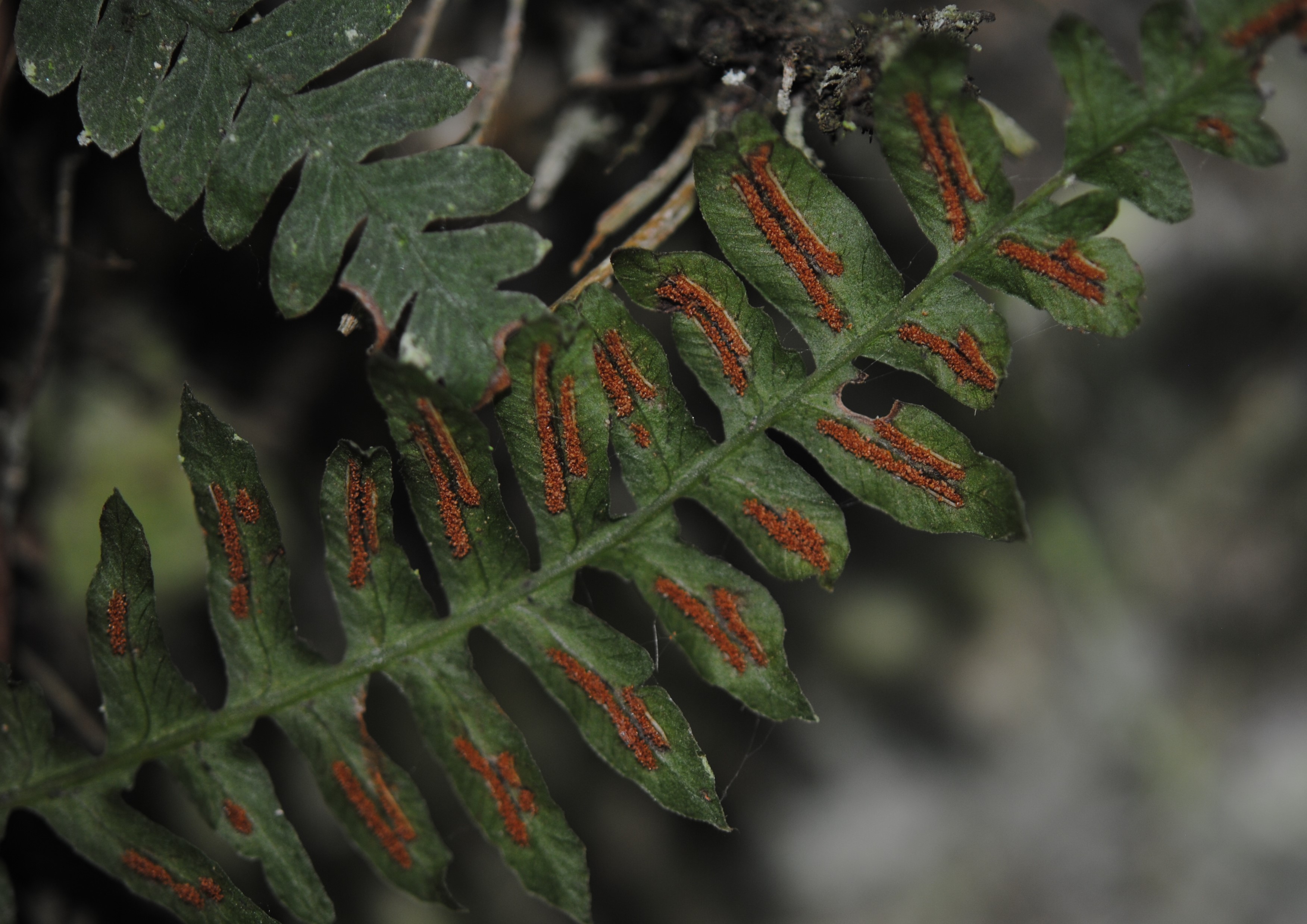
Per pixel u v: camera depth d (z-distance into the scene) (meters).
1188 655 0.41
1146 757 0.41
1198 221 0.36
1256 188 0.36
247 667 0.28
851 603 0.39
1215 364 0.38
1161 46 0.27
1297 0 0.26
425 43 0.30
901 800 0.40
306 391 0.32
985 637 0.40
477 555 0.28
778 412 0.28
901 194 0.32
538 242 0.27
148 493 0.32
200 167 0.28
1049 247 0.27
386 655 0.28
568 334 0.27
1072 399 0.38
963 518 0.27
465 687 0.28
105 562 0.28
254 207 0.28
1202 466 0.40
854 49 0.28
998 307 0.34
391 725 0.33
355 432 0.32
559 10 0.31
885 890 0.39
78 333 0.32
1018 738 0.41
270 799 0.28
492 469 0.28
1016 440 0.38
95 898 0.31
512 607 0.28
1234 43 0.27
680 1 0.30
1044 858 0.40
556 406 0.27
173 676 0.28
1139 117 0.27
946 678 0.40
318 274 0.27
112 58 0.28
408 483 0.28
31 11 0.27
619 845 0.36
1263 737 0.40
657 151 0.31
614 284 0.30
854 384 0.33
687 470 0.28
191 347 0.32
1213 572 0.41
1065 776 0.41
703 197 0.27
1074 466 0.39
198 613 0.32
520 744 0.28
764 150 0.27
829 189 0.27
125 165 0.31
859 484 0.28
